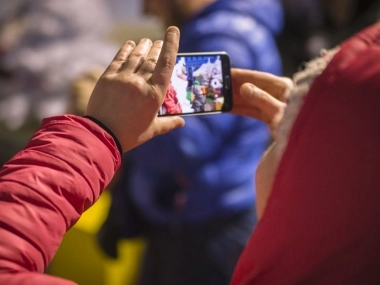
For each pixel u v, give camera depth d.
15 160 0.61
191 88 0.87
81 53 1.92
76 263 1.88
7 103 1.89
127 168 1.48
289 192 0.64
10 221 0.57
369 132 0.58
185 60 0.86
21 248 0.56
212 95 0.88
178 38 0.69
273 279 0.65
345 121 0.60
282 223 0.64
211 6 1.38
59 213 0.59
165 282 1.44
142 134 0.68
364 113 0.59
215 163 1.34
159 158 1.33
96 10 2.03
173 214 1.39
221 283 1.40
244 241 1.40
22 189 0.58
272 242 0.65
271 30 1.44
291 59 1.92
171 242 1.42
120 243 1.59
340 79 0.61
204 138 1.30
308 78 0.72
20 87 1.91
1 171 0.61
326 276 0.62
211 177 1.33
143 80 0.67
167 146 1.30
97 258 1.80
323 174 0.61
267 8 1.42
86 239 1.81
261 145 1.42
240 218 1.40
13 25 1.94
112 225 1.52
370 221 0.59
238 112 0.93
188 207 1.37
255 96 0.87
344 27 1.94
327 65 0.64
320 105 0.62
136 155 1.37
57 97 1.89
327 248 0.61
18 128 1.89
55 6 1.92
